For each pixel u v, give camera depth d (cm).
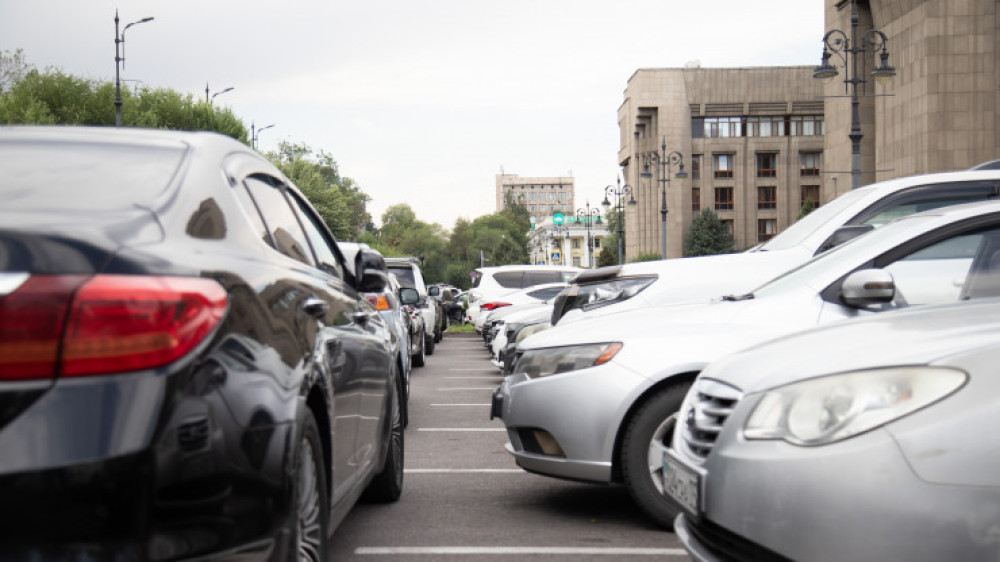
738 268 783
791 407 298
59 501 202
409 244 17400
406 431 1002
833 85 7044
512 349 1178
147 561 209
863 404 278
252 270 288
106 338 214
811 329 378
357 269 525
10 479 200
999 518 251
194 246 262
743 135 10944
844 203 843
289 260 361
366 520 581
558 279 2741
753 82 10862
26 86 5334
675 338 540
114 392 212
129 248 232
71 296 214
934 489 257
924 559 256
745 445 307
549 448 556
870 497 264
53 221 234
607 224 15450
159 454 213
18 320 209
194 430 223
